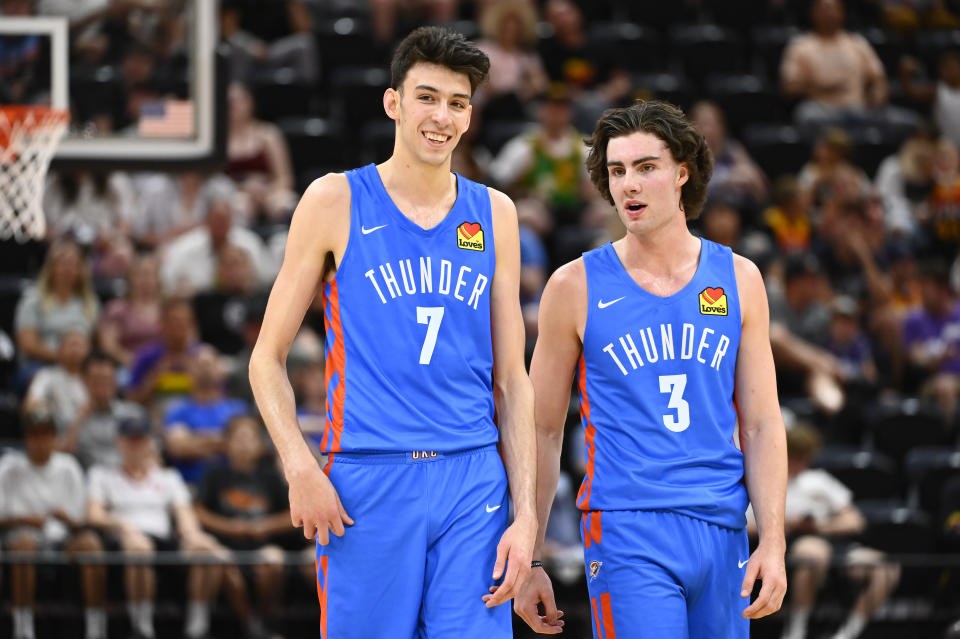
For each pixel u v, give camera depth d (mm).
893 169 32188
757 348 10578
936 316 28328
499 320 10047
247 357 23172
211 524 20125
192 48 18594
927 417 25062
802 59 34688
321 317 25000
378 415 9531
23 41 18188
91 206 26281
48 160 17938
